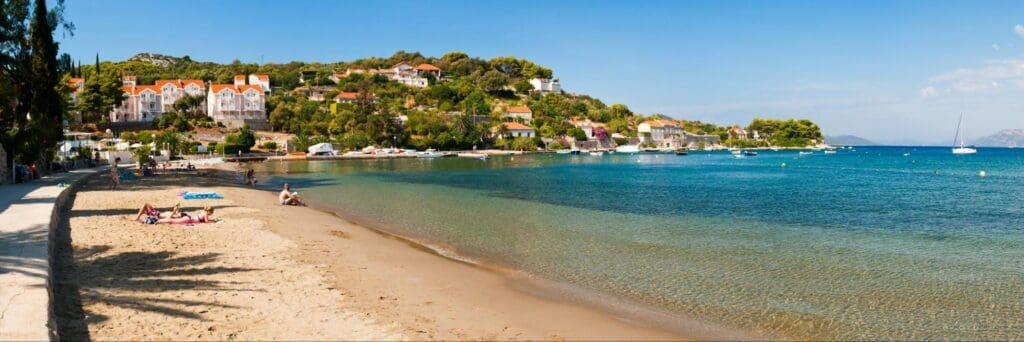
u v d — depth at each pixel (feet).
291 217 98.73
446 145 526.16
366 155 427.33
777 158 508.94
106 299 45.39
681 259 69.62
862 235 88.38
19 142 139.13
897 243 81.46
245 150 402.31
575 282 58.34
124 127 428.15
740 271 63.52
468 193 160.04
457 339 39.96
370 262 63.57
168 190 144.05
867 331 44.62
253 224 86.74
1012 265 67.05
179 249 65.67
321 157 406.00
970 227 97.66
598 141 650.84
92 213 94.12
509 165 346.74
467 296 51.75
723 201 139.54
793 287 57.00
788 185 198.29
